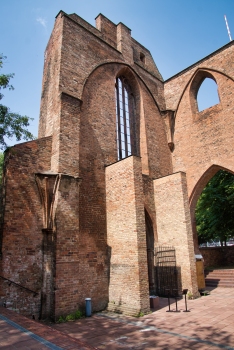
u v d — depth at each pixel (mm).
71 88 13844
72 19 15164
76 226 11352
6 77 10812
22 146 11461
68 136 12531
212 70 19078
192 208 18641
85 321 9953
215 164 17609
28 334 5957
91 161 13781
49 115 13734
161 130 20062
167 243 15469
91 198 13203
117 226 12883
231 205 23156
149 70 21844
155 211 16578
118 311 11500
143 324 9328
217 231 25156
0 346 5172
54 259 10352
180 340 7418
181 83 20984
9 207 10383
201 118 19109
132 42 21078
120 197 13070
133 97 19453
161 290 14945
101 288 12297
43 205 11297
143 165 17875
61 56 13852
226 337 7477
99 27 18141
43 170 11930
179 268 14508
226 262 24703
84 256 12047
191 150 19156
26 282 10125
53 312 9844
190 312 10656
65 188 11398
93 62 15734
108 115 15688
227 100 17828
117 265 12375
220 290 15672
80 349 5004
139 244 11695
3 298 9453
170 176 16125
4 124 10805
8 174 10719
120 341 7523
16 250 10164
